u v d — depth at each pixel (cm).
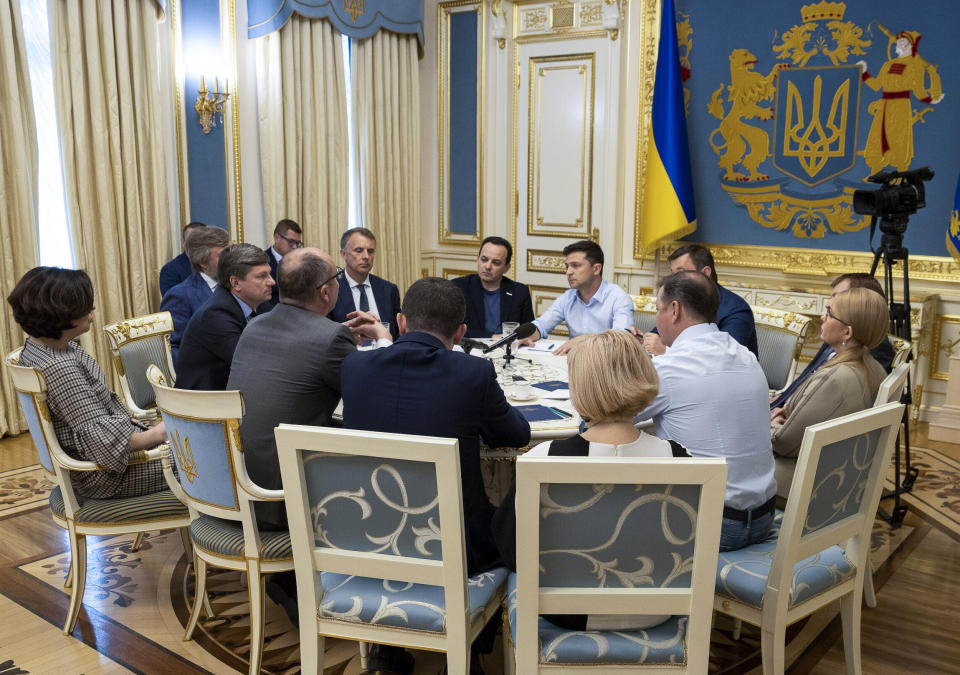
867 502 203
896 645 249
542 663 170
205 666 235
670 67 531
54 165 454
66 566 300
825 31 498
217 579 291
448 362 199
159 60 480
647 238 551
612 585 166
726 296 344
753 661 240
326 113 561
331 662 240
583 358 170
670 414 211
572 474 154
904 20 474
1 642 246
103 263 467
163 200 483
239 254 283
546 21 600
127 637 250
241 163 530
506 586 207
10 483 381
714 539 160
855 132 498
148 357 336
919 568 301
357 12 559
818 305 500
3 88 418
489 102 630
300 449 175
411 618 182
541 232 632
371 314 296
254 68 528
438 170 665
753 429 209
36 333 238
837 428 178
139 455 254
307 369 225
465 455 200
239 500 213
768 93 520
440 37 639
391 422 199
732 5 523
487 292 432
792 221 525
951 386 450
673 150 534
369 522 179
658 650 170
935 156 477
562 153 611
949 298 475
